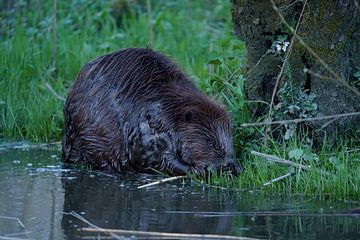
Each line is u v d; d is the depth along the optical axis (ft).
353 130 34.24
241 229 26.25
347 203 29.58
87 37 53.36
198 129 33.88
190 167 34.12
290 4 34.53
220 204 29.50
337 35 33.73
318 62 34.04
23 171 34.99
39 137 41.65
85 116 35.83
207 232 25.89
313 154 32.65
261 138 35.06
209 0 62.23
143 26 55.06
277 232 25.93
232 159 33.76
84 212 28.37
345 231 26.11
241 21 36.27
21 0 57.82
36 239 25.22
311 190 31.14
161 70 35.35
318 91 34.14
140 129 34.42
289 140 34.30
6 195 30.68
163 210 28.60
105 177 34.30
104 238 25.30
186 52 49.24
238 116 35.91
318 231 26.11
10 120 42.42
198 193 31.32
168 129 34.14
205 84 39.24
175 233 25.68
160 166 34.47
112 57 35.99
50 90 44.70
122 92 35.09
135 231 25.81
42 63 48.55
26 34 52.21
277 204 29.45
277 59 35.37
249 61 36.55
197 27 55.52
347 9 33.50
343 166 31.14
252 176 32.55
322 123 33.99
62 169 35.63
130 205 29.35
